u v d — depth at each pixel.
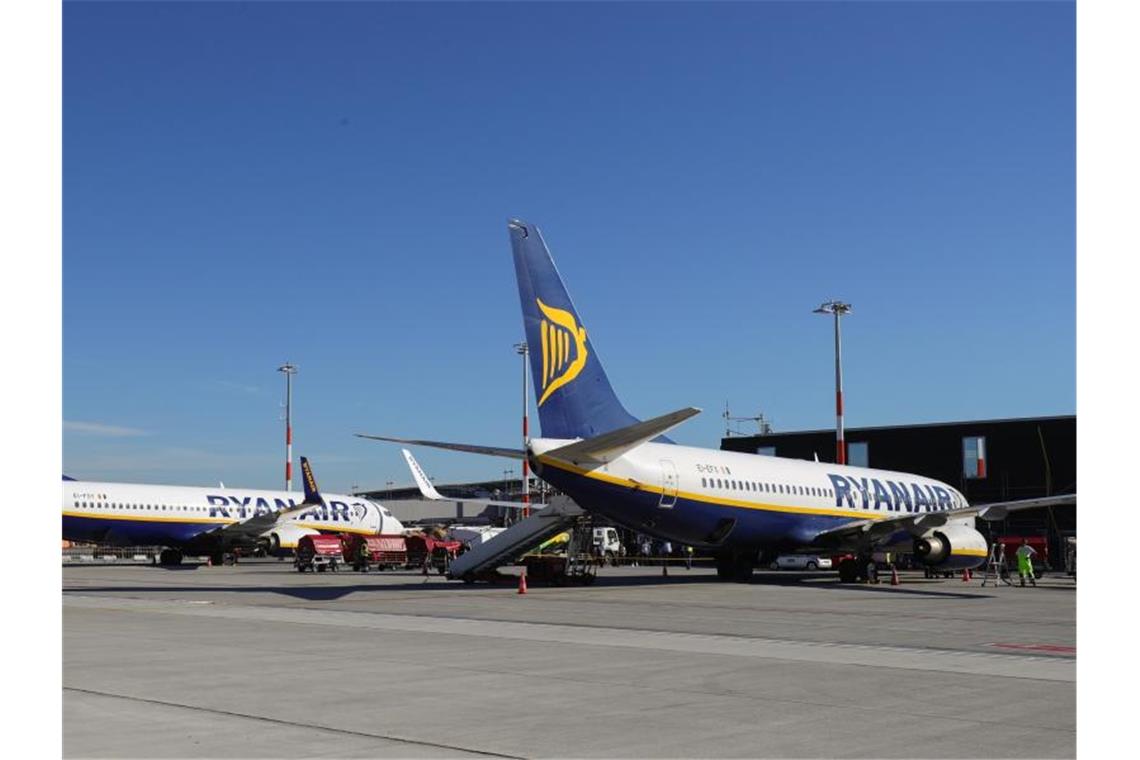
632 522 35.34
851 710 12.10
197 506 65.44
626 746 10.16
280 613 25.84
